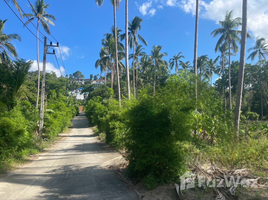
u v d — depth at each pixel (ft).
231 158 18.89
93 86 203.72
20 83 37.19
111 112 49.57
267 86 99.09
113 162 31.68
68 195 18.40
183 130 17.90
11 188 20.24
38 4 77.87
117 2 62.80
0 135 27.53
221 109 19.81
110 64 125.49
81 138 70.13
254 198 13.87
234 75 111.65
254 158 19.61
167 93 19.22
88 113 128.67
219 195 14.73
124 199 17.16
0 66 36.04
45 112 65.05
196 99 18.76
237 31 95.04
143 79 152.35
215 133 20.59
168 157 18.12
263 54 109.50
